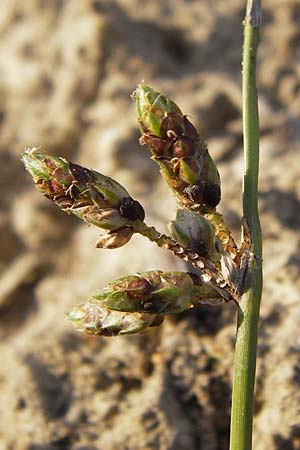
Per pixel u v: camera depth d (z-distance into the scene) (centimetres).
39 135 12
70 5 13
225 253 7
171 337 10
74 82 12
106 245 7
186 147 7
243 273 7
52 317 11
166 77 12
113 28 12
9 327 11
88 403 10
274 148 11
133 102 12
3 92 12
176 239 7
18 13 13
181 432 9
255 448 9
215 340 10
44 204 11
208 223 7
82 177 7
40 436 9
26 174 12
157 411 9
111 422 9
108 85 12
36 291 11
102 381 10
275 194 11
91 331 7
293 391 9
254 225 7
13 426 10
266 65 12
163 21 13
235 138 11
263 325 10
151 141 7
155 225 10
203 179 7
